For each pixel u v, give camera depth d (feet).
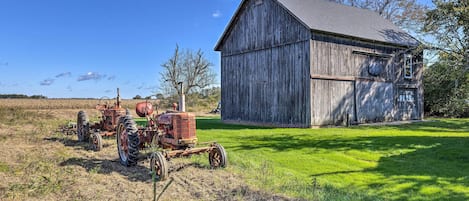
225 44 65.00
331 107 51.85
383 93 60.59
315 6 60.80
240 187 17.49
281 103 53.31
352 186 18.48
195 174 20.35
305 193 16.58
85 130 34.60
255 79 58.03
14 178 19.74
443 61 55.11
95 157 26.48
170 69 114.32
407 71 65.72
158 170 19.39
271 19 55.42
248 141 34.96
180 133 21.44
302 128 48.78
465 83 62.85
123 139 23.94
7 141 35.17
